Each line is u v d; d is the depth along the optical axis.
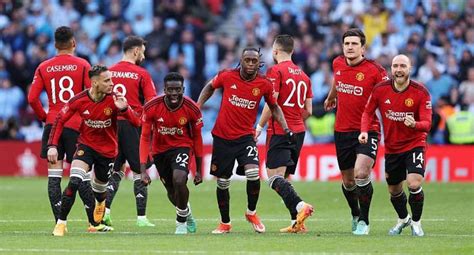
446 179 83.06
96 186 43.12
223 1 102.25
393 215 53.34
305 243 37.00
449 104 88.94
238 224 48.44
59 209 43.69
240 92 42.22
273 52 46.06
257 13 99.44
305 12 98.25
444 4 97.75
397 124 41.31
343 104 44.03
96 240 37.97
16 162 89.44
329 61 92.38
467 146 82.75
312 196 66.31
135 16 99.94
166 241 37.59
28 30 97.31
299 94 45.00
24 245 36.03
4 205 59.34
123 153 48.09
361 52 43.59
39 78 44.88
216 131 42.69
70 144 43.97
